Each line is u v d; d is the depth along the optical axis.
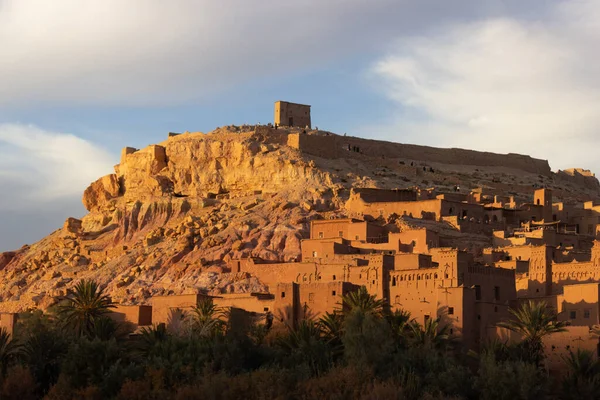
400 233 189.00
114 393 144.25
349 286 163.25
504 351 144.62
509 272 163.88
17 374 146.50
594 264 168.00
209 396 139.75
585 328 144.38
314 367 145.00
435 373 141.12
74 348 149.62
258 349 152.75
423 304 159.50
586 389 136.25
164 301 178.12
